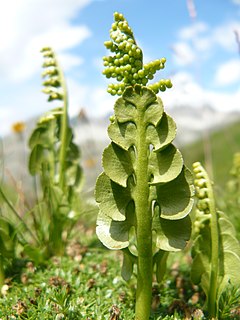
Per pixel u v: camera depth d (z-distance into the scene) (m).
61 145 0.13
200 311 0.09
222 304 0.09
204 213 0.09
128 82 0.09
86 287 0.11
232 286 0.09
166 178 0.08
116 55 0.09
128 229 0.09
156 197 0.08
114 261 0.13
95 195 0.08
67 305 0.09
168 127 0.08
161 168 0.08
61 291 0.10
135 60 0.09
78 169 0.14
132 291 0.10
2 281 0.11
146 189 0.08
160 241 0.09
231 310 0.10
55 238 0.13
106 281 0.11
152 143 0.08
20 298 0.10
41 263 0.12
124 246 0.08
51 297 0.10
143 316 0.09
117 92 0.09
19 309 0.09
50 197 0.13
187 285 0.11
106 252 0.13
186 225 0.08
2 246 0.11
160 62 0.08
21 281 0.11
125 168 0.08
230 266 0.09
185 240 0.08
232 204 0.16
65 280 0.11
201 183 0.09
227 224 0.09
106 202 0.08
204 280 0.09
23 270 0.12
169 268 0.12
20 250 0.13
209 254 0.09
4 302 0.10
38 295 0.10
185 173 0.08
